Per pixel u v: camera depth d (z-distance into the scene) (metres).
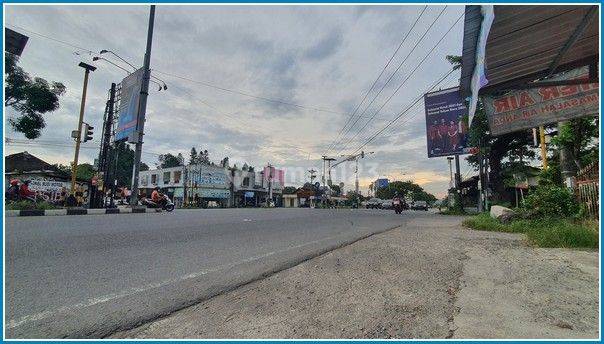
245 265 4.57
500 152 25.03
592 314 2.81
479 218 10.86
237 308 3.00
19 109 21.34
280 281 3.84
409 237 7.74
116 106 21.88
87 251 5.02
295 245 6.28
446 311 2.88
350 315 2.81
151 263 4.49
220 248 5.77
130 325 2.62
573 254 5.41
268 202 59.12
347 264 4.68
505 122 6.62
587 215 8.78
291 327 2.60
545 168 15.78
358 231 9.04
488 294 3.32
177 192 51.22
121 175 61.62
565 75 5.95
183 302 3.11
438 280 3.83
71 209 13.59
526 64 3.99
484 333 2.47
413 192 93.69
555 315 2.78
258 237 7.30
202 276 3.97
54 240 5.73
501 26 3.16
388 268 4.43
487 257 5.16
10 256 4.50
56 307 2.88
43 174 24.19
